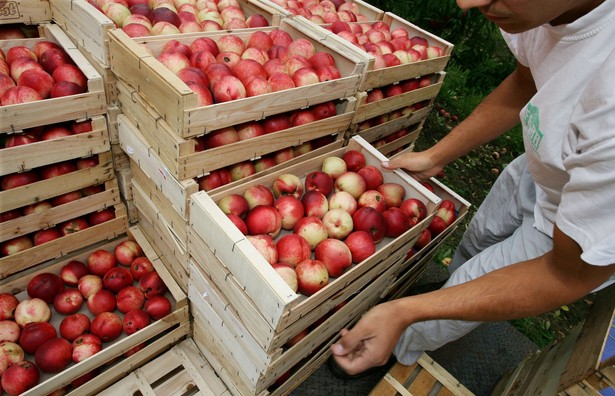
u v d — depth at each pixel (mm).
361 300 1799
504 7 866
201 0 2141
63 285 1848
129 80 1426
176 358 1880
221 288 1438
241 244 1234
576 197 930
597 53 1013
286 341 1367
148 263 1945
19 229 1635
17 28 1766
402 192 1780
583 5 979
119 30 1423
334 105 1826
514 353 2455
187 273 1708
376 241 1626
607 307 1539
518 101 1728
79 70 1616
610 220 868
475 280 1174
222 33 1795
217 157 1423
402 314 1196
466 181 3889
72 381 1588
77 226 1852
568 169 1000
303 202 1642
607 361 1229
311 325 1589
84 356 1616
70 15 1569
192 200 1355
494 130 1799
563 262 1008
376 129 2256
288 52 1858
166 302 1793
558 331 2766
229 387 1805
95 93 1510
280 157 1752
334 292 1400
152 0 1962
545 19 884
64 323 1698
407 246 1775
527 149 1387
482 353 2418
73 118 1506
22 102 1425
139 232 2020
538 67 1274
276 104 1482
